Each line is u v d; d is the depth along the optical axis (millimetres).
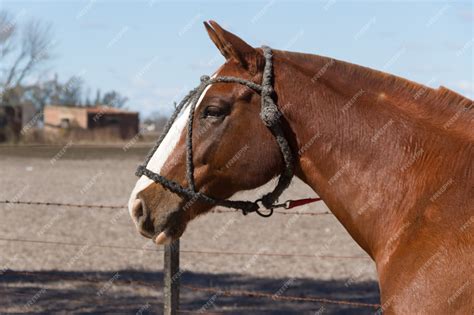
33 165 37688
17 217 19516
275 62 4336
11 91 62812
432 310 3709
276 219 19812
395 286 3906
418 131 4168
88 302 10703
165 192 4336
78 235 17000
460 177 3955
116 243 16016
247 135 4242
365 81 4363
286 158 4273
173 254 6785
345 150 4238
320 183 4312
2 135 62625
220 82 4289
